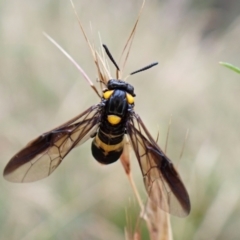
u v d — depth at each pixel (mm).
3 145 259
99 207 254
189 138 276
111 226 251
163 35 325
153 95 282
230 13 439
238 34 355
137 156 204
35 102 273
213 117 289
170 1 363
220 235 251
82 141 206
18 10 296
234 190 255
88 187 257
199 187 255
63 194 255
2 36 282
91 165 261
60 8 306
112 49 296
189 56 308
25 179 199
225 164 267
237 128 285
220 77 329
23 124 266
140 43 303
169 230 197
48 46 287
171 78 292
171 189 198
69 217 250
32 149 200
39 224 250
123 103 205
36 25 293
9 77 275
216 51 344
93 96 272
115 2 328
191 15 373
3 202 250
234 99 310
